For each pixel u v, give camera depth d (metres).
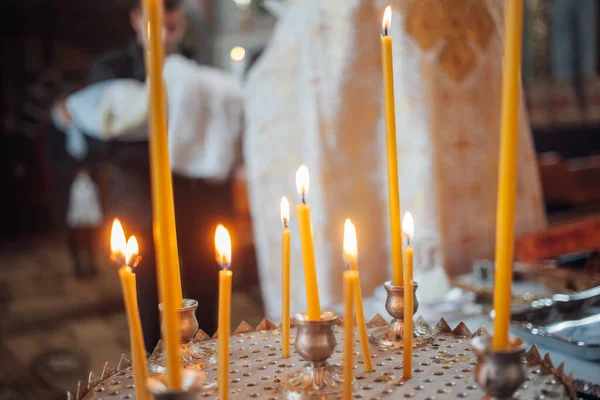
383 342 0.65
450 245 1.33
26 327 2.86
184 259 1.80
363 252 1.43
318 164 1.39
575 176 2.57
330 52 1.40
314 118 1.39
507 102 0.47
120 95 1.56
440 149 1.32
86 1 6.48
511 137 0.47
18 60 6.65
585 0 4.42
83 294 3.51
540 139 4.49
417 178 1.34
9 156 6.23
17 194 6.14
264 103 1.55
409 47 1.32
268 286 1.61
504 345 0.49
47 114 6.24
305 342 0.56
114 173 1.63
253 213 1.62
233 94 1.77
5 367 2.32
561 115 4.49
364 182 1.43
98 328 2.83
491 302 1.01
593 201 2.55
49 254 4.91
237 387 0.58
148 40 0.48
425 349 0.65
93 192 3.89
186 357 0.62
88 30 6.96
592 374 0.71
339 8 1.38
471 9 1.35
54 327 2.86
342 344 0.67
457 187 1.34
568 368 0.73
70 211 3.85
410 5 1.31
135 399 0.57
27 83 6.56
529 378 0.57
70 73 6.94
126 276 0.52
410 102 1.33
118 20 6.83
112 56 1.62
